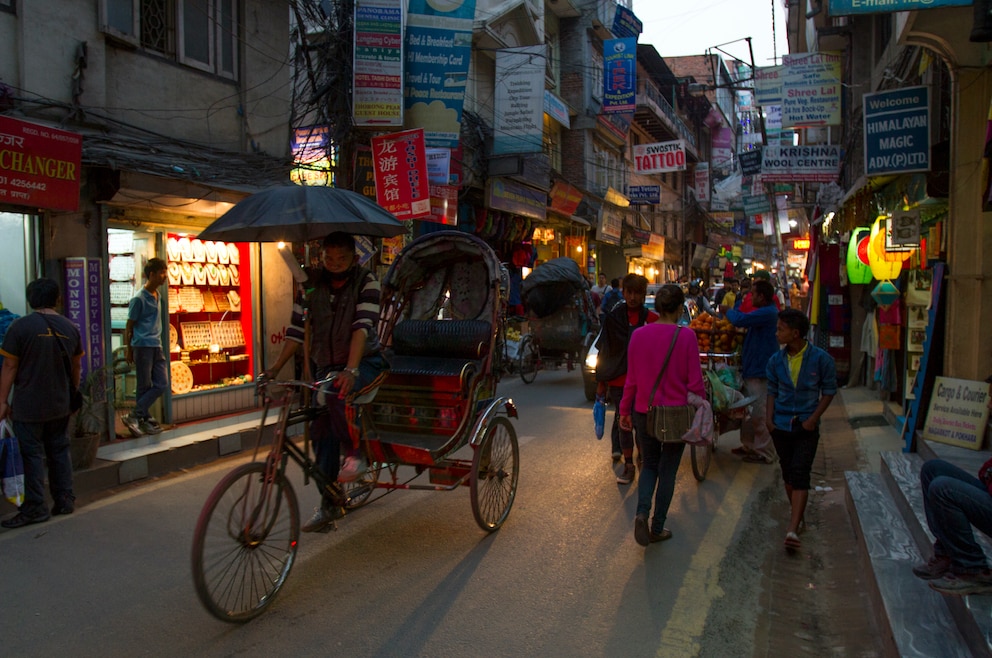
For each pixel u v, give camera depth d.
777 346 7.11
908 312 8.41
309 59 10.83
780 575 4.66
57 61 6.81
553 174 18.78
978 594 3.21
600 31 24.19
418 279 6.33
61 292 6.62
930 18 5.95
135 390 8.09
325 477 4.40
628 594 4.15
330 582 4.28
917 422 6.60
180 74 8.34
